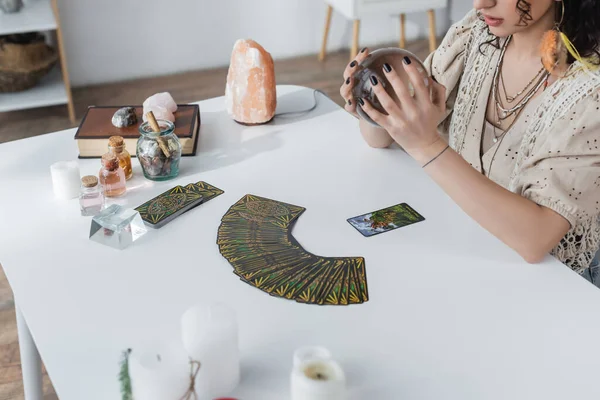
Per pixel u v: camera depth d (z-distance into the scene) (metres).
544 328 1.02
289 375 0.94
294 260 1.16
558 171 1.20
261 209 1.29
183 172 1.42
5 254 1.18
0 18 3.08
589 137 1.20
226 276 1.12
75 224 1.26
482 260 1.16
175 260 1.16
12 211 1.30
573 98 1.22
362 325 1.02
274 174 1.42
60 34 3.09
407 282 1.11
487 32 1.48
